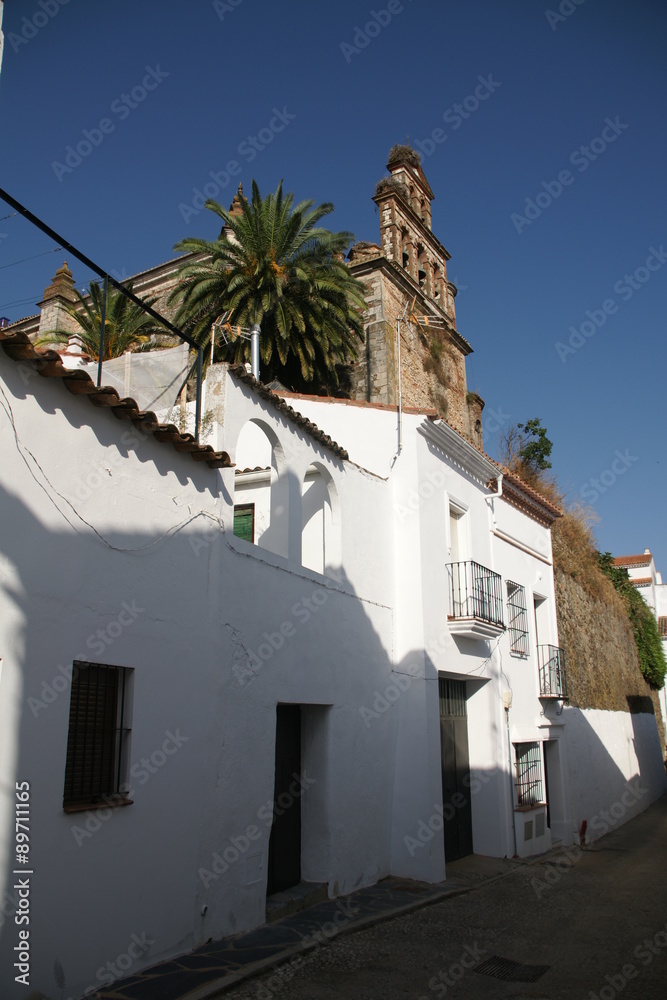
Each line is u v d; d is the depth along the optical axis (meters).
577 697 19.03
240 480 11.40
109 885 5.79
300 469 9.67
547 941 8.20
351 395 22.14
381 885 10.26
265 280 19.17
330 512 10.66
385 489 12.20
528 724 15.47
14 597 5.27
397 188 24.95
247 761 7.73
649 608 31.11
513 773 14.17
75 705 5.92
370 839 10.37
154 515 6.81
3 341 5.26
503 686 14.42
